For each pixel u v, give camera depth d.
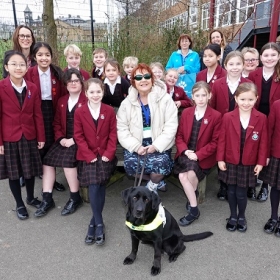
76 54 3.84
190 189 3.02
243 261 2.51
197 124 3.16
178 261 2.52
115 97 3.68
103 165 3.01
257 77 3.36
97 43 6.85
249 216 3.20
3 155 2.99
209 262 2.50
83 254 2.63
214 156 3.21
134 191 2.32
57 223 3.10
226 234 2.89
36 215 3.19
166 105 3.26
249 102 2.72
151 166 3.13
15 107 2.92
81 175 3.03
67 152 3.28
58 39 6.45
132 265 2.49
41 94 3.43
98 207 2.86
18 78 2.89
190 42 4.67
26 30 3.59
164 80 3.93
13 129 2.95
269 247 2.69
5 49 6.28
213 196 3.65
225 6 9.12
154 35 7.24
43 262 2.53
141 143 3.28
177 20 8.08
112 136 3.15
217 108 3.45
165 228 2.43
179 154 3.23
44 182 3.32
